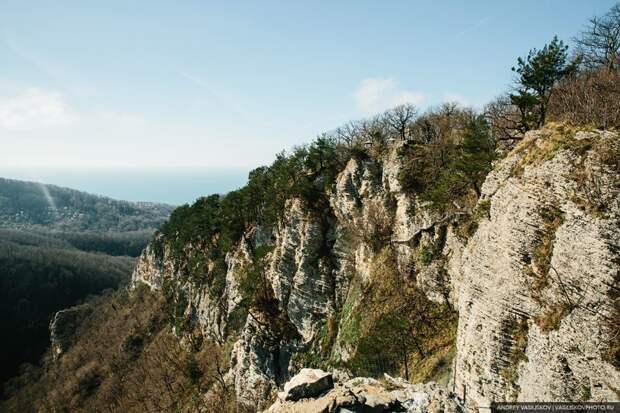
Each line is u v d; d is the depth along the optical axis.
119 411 91.56
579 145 23.61
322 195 70.06
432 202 49.38
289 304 67.44
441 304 45.50
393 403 19.38
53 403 113.19
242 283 74.38
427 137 66.50
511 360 24.36
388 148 63.38
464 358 27.83
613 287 19.78
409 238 52.03
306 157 76.19
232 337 84.69
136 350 118.25
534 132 28.39
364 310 53.19
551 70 35.94
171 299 125.19
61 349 145.00
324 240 66.44
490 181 30.22
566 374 20.94
